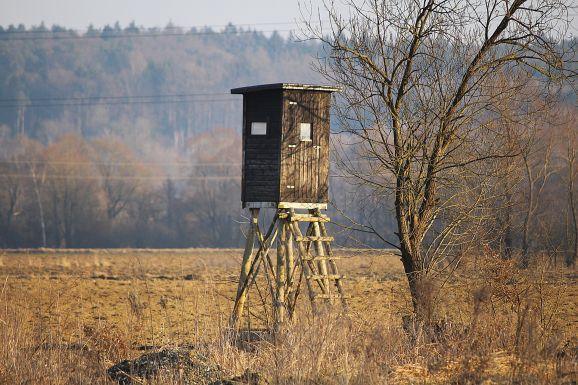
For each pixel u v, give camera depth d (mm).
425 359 54531
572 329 71188
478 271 67938
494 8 68312
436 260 69812
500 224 74312
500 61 68438
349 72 70375
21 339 64562
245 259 76688
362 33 70188
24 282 132250
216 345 61562
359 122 70000
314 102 77188
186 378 55188
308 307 62969
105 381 55500
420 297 61344
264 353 57750
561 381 47969
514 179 72188
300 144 76625
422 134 68812
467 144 70188
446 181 69625
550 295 72000
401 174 69188
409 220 70188
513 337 58000
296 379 50594
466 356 50594
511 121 67562
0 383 56000
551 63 68125
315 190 77062
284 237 76312
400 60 69875
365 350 52688
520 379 48969
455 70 69438
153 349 63719
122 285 130875
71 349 63219
